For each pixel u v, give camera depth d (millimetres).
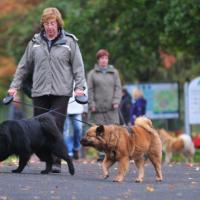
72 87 14391
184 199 11266
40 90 14281
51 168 14281
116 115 18703
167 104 30297
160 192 11945
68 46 14266
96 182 12984
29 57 14414
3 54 39781
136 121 13422
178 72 36656
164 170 16062
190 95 26672
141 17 29734
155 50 30531
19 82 14508
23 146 13617
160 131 25734
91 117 18859
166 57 34906
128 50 30781
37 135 13758
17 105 32281
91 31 31391
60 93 14203
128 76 35406
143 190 12109
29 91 14859
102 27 31344
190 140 25375
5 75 38844
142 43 30469
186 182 13508
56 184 12586
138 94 24891
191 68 36281
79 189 12070
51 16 14148
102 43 31188
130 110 24531
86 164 17344
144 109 24844
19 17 39125
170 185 12922
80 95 14203
